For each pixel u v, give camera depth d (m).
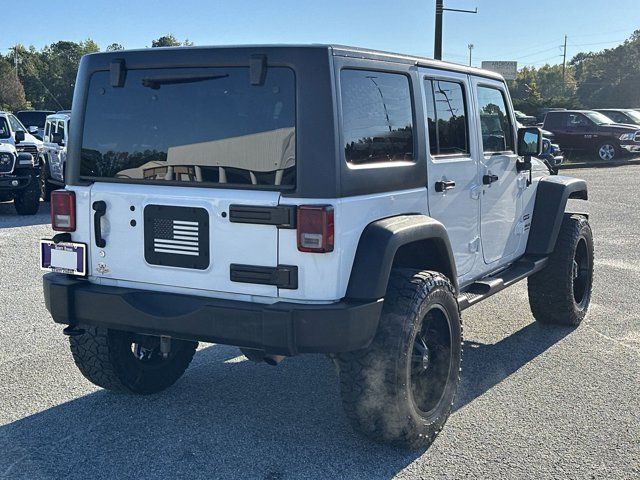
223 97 3.76
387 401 3.80
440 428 4.13
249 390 4.94
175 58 3.88
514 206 5.75
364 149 3.81
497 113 5.50
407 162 4.18
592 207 14.20
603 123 25.31
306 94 3.56
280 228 3.58
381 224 3.79
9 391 4.85
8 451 4.00
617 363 5.51
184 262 3.87
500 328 6.46
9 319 6.51
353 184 3.65
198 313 3.73
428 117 4.46
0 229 11.89
